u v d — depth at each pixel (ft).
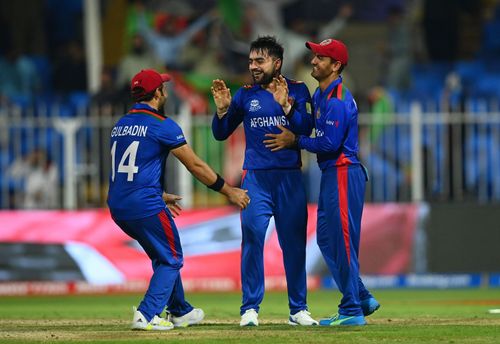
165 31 223.71
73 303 148.56
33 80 227.40
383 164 174.60
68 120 173.58
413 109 173.47
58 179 179.93
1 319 113.39
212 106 214.28
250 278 97.50
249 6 225.97
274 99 96.94
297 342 80.53
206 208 171.94
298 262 98.48
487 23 236.02
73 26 236.63
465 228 174.70
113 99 184.34
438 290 169.78
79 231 170.60
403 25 231.09
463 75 231.50
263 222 97.40
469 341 81.00
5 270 169.48
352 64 229.04
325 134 92.94
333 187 94.27
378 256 173.47
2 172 183.11
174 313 98.22
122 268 169.68
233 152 172.14
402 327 92.63
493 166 174.50
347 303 95.81
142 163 93.35
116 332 91.09
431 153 174.40
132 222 93.45
